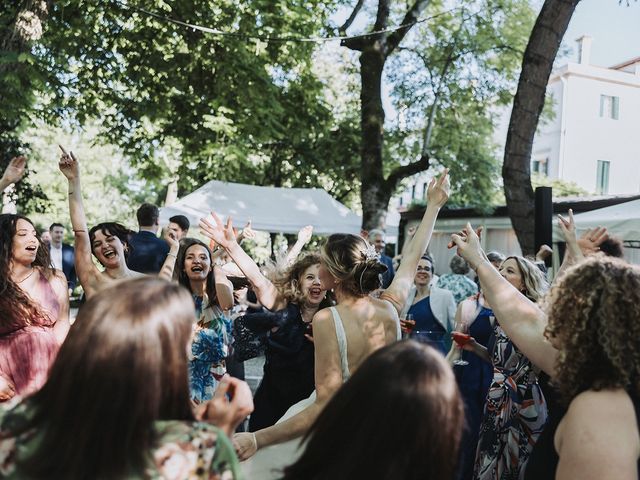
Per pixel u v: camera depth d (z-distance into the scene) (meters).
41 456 1.37
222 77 13.09
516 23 16.66
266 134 13.74
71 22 12.06
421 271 6.35
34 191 13.62
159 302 1.48
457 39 16.45
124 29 12.51
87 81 13.31
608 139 29.73
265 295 3.77
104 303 1.46
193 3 12.31
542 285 4.03
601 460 1.65
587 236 3.48
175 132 14.14
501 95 17.08
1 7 10.61
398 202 34.38
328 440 1.50
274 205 14.21
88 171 30.02
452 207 18.16
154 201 32.75
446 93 17.05
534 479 2.01
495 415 3.49
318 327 2.80
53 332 3.57
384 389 1.44
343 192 21.73
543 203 7.16
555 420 2.03
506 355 3.48
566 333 1.88
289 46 13.15
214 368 4.25
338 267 2.83
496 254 6.24
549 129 29.83
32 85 10.08
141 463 1.38
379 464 1.42
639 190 29.95
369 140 14.66
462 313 4.83
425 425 1.42
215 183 14.23
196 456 1.44
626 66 32.56
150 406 1.41
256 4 12.32
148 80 13.52
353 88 22.03
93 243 4.24
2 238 3.45
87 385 1.38
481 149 17.70
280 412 3.83
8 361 3.36
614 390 1.76
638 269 1.91
